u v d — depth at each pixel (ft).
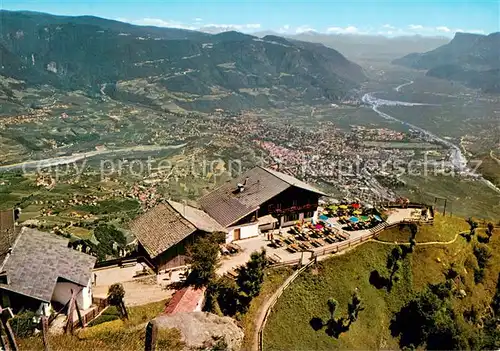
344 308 200.95
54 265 158.61
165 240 201.46
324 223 259.60
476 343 203.51
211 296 174.09
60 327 148.05
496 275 255.09
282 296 193.57
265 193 248.11
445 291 216.13
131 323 155.84
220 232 208.64
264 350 167.53
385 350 193.98
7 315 142.92
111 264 204.54
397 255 229.25
